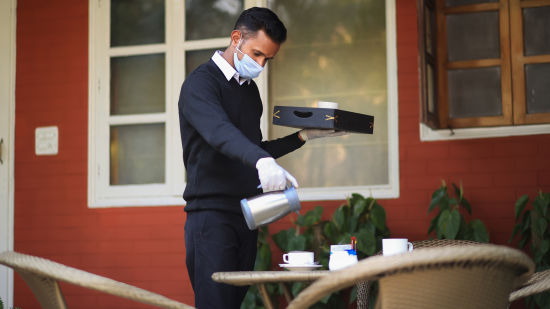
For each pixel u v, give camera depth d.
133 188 4.68
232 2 4.66
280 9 4.59
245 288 2.53
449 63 4.25
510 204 4.14
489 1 4.26
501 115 4.19
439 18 4.29
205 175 2.45
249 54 2.48
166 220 4.60
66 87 4.84
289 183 4.45
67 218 4.75
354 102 4.45
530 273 1.75
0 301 4.42
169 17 4.73
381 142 4.40
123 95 4.77
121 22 4.81
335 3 4.53
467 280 1.58
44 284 1.79
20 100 4.89
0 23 4.92
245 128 2.57
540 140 4.13
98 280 1.69
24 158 4.85
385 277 1.58
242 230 2.47
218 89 2.46
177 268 4.55
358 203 4.10
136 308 4.58
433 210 4.23
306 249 4.20
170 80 4.69
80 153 4.77
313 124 2.65
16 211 4.82
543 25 4.20
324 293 1.59
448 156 4.24
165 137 4.68
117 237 4.66
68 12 4.88
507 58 4.21
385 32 4.45
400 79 4.36
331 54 4.50
